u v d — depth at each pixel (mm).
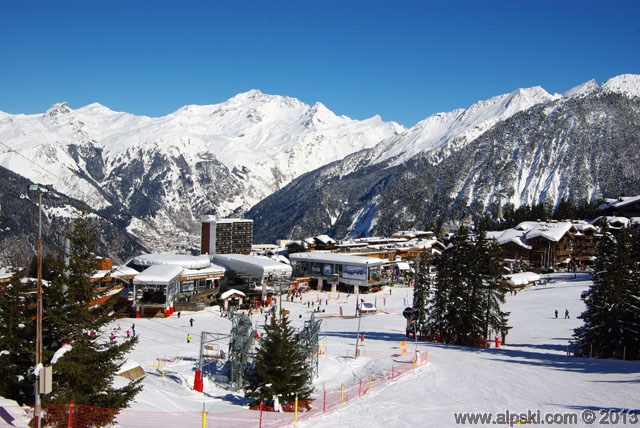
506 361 48094
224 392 40844
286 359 33656
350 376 45250
